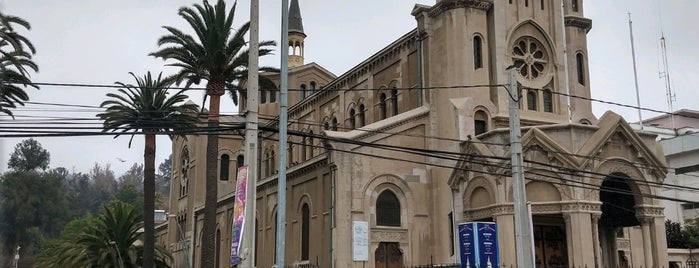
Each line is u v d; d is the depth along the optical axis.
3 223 130.88
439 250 41.88
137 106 45.12
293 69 76.12
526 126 40.75
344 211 41.03
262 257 54.22
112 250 51.31
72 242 58.69
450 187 41.09
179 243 78.62
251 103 21.80
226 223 63.34
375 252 41.28
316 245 44.84
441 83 44.19
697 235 66.38
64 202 143.12
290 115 68.44
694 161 89.25
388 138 43.38
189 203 76.50
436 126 44.06
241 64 40.78
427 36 46.06
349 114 56.91
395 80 50.09
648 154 38.44
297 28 85.44
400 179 43.22
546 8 47.66
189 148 78.81
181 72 40.81
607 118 37.84
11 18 35.62
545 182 36.19
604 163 37.06
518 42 46.19
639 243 48.81
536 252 40.53
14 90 35.41
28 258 128.50
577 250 34.97
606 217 44.34
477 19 44.81
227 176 74.19
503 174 34.66
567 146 36.97
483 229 31.45
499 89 43.72
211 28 40.12
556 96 46.22
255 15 22.47
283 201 21.34
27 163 166.75
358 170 42.03
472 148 38.72
